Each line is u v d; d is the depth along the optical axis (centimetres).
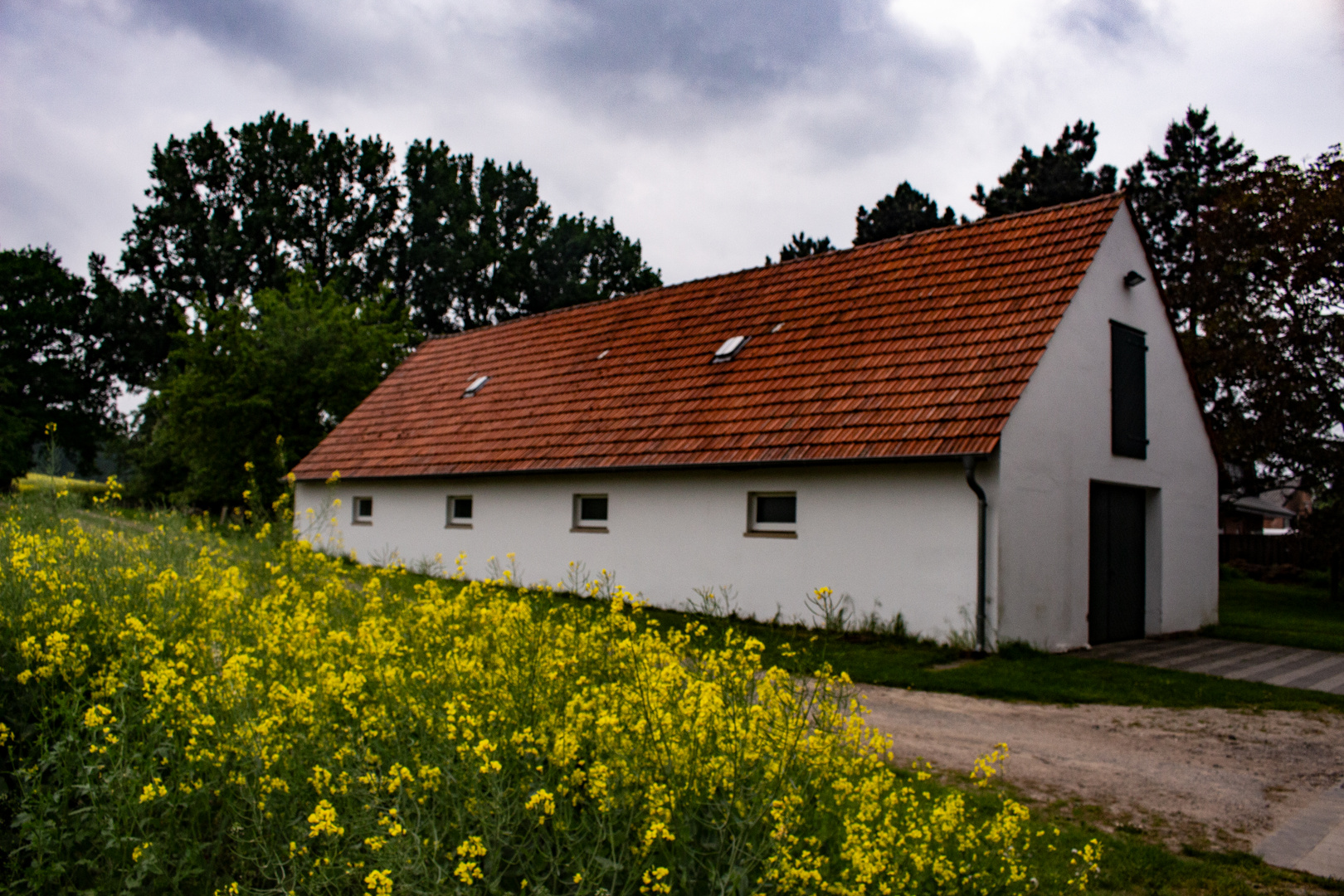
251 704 411
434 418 2077
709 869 334
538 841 340
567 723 387
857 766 407
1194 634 1562
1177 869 502
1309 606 2264
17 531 743
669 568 1499
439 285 5362
